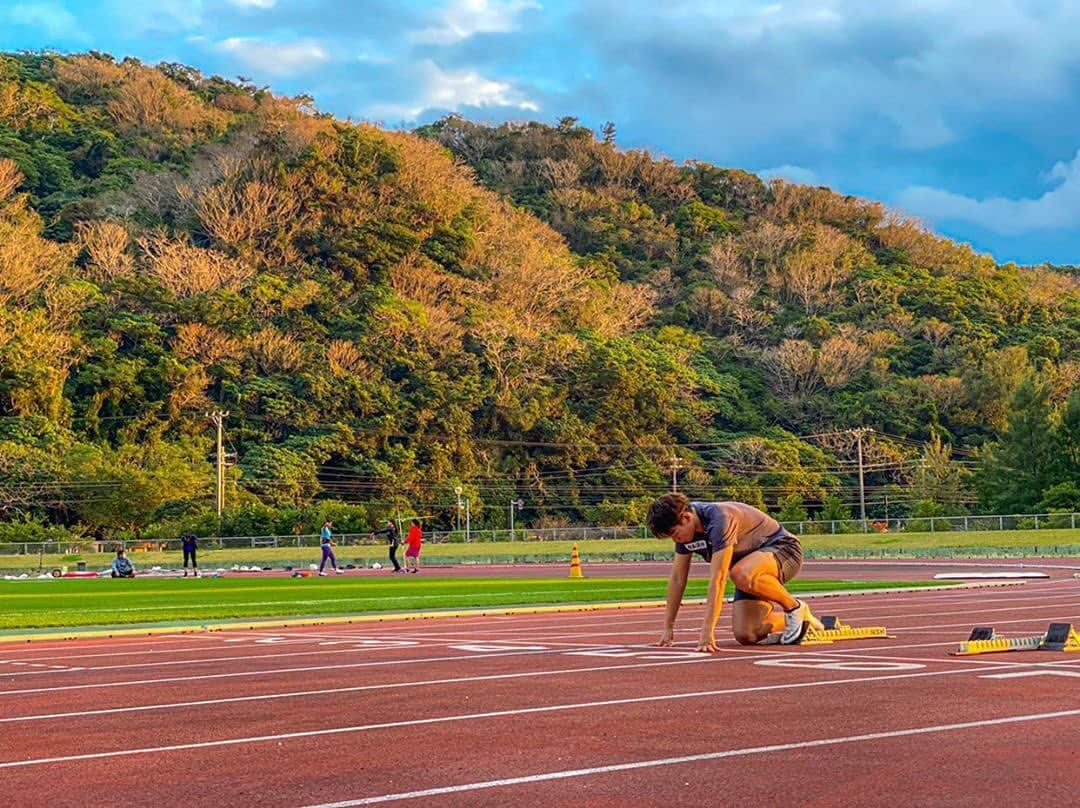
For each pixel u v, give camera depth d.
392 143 152.75
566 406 118.25
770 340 144.12
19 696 9.47
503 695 8.83
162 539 79.50
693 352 137.75
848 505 93.00
